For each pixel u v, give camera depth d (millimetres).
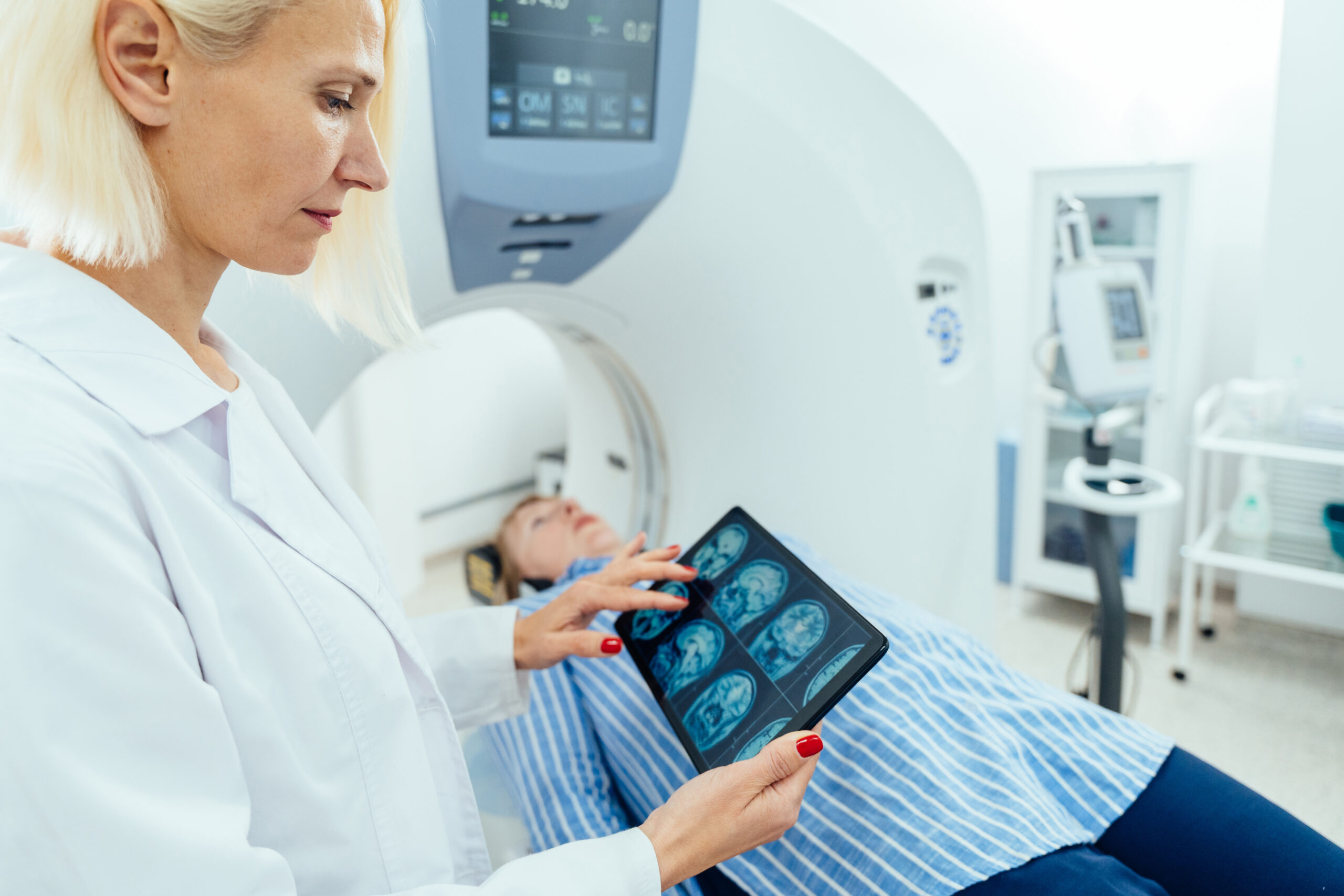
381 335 806
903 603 1456
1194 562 2354
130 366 544
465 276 1338
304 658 591
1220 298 2684
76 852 435
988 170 3018
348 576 646
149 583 486
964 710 1173
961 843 1015
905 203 1654
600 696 1375
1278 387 2355
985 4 2877
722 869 1138
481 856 758
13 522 431
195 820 478
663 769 1235
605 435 2090
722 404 1673
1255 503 2389
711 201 1464
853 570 1767
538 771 1308
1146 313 1952
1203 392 2756
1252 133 2533
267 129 527
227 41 504
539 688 1408
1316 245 2301
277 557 598
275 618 580
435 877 658
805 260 1580
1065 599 2967
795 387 1653
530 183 1224
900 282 1666
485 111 1178
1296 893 974
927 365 1733
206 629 528
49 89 480
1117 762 1150
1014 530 2891
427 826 658
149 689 467
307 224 579
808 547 1625
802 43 1504
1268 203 2338
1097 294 1925
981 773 1102
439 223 1243
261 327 1137
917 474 1764
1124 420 2111
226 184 537
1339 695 2289
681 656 1051
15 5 471
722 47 1419
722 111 1423
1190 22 2561
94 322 535
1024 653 2596
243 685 547
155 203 528
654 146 1332
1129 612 2684
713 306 1579
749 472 1700
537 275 1427
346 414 2973
